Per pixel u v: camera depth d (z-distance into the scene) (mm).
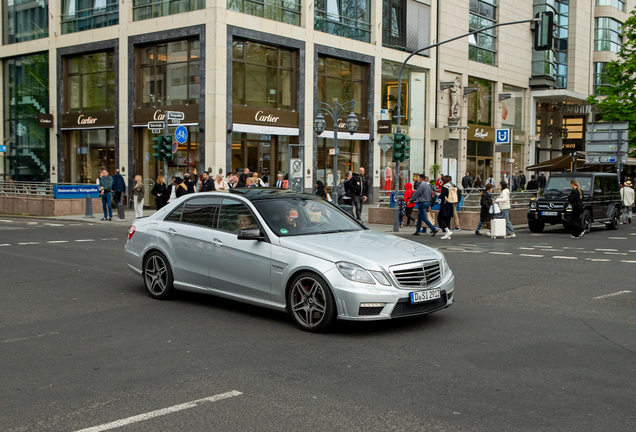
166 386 4832
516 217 24406
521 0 45219
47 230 19297
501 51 43438
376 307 6266
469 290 9289
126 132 30219
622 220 26000
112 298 8523
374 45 34094
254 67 28828
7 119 36875
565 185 21328
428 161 37844
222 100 27125
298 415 4215
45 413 4273
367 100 34062
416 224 21203
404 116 36500
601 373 5184
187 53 28250
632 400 4523
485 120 42812
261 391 4707
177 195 21016
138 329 6754
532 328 6832
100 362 5508
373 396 4598
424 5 37250
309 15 30734
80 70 32875
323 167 32344
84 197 26547
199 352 5820
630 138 33500
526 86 46375
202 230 7809
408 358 5629
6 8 36375
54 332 6633
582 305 8148
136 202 22406
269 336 6434
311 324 6613
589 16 51312
